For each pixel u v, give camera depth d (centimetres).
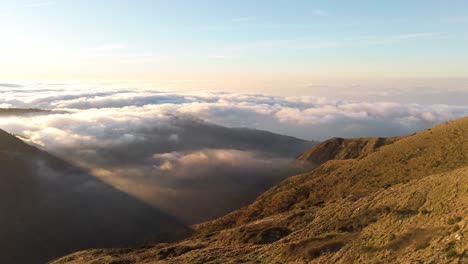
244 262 3359
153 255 4875
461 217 2077
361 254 2438
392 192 3375
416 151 6450
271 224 4697
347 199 4241
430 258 1802
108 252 6200
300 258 2903
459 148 5550
